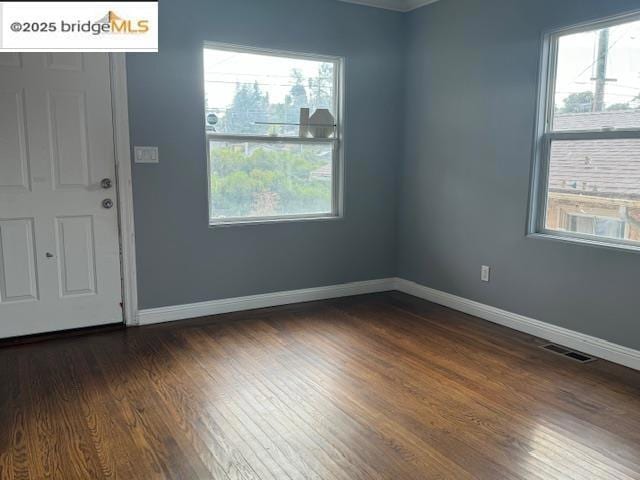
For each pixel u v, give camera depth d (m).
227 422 2.37
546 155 3.46
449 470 2.02
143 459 2.08
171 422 2.37
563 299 3.36
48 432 2.28
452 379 2.85
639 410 2.51
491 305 3.88
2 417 2.40
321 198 4.39
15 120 3.21
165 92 3.59
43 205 3.35
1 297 3.31
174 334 3.54
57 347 3.28
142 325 3.71
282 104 4.12
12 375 2.87
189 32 3.62
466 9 3.89
